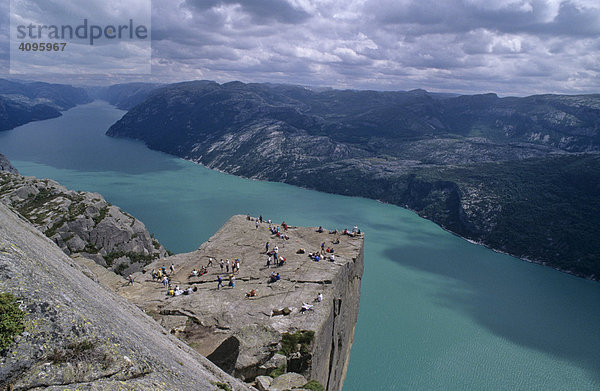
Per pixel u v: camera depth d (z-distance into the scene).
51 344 14.84
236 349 46.31
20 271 16.81
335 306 70.81
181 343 31.83
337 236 105.19
